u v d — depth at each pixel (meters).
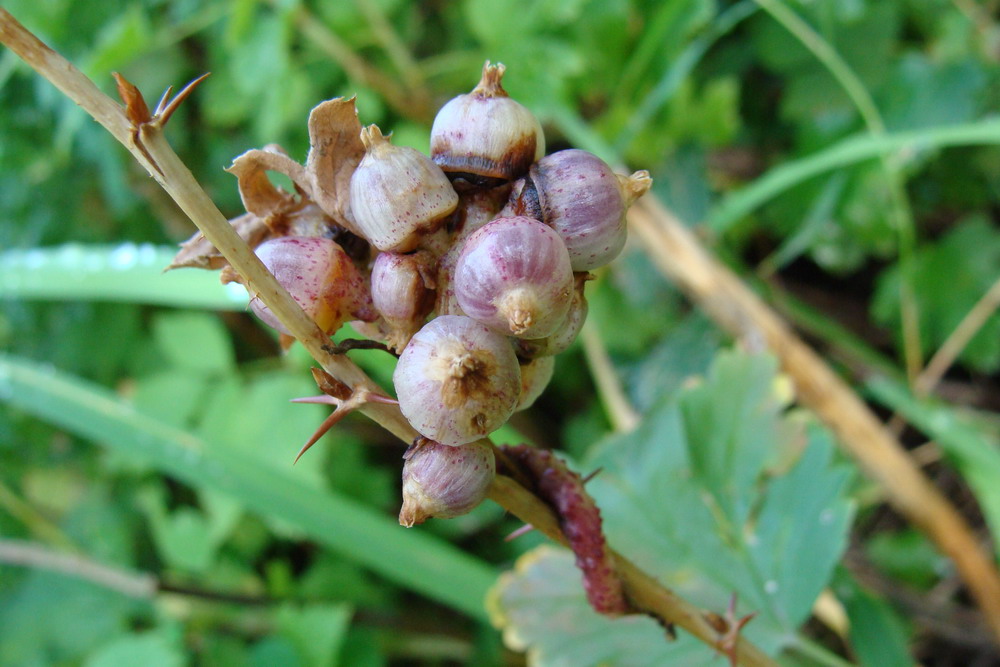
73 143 0.35
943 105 0.30
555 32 0.33
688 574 0.21
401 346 0.15
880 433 0.28
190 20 0.33
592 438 0.33
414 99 0.34
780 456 0.21
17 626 0.35
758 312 0.30
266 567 0.35
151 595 0.33
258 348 0.39
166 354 0.37
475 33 0.34
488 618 0.26
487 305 0.14
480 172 0.15
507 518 0.35
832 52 0.29
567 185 0.15
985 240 0.31
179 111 0.35
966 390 0.34
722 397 0.22
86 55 0.34
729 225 0.32
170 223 0.36
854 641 0.22
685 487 0.22
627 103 0.33
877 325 0.35
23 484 0.38
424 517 0.15
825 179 0.32
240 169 0.16
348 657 0.32
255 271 0.15
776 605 0.20
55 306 0.37
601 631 0.21
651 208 0.31
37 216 0.36
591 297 0.33
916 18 0.32
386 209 0.15
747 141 0.35
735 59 0.34
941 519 0.27
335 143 0.15
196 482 0.28
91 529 0.36
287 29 0.30
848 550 0.31
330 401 0.15
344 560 0.34
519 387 0.15
